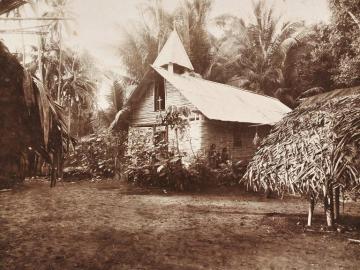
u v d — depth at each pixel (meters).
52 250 5.06
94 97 21.98
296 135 6.20
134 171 13.12
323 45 21.83
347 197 9.02
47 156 3.87
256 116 16.98
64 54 18.89
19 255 4.81
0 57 2.96
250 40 30.20
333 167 5.27
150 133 15.49
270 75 28.11
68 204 8.94
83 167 15.35
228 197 10.38
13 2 2.55
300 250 5.08
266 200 9.84
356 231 6.12
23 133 3.55
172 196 10.52
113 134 16.58
